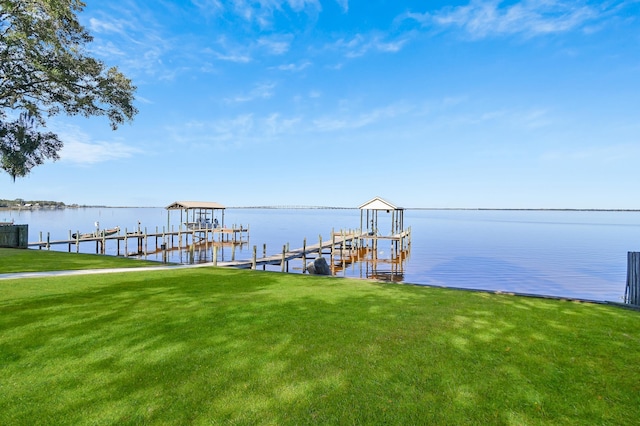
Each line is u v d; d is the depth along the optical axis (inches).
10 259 629.3
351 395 170.1
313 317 285.9
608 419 154.9
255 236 2450.8
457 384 181.3
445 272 1107.3
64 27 650.8
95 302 326.0
